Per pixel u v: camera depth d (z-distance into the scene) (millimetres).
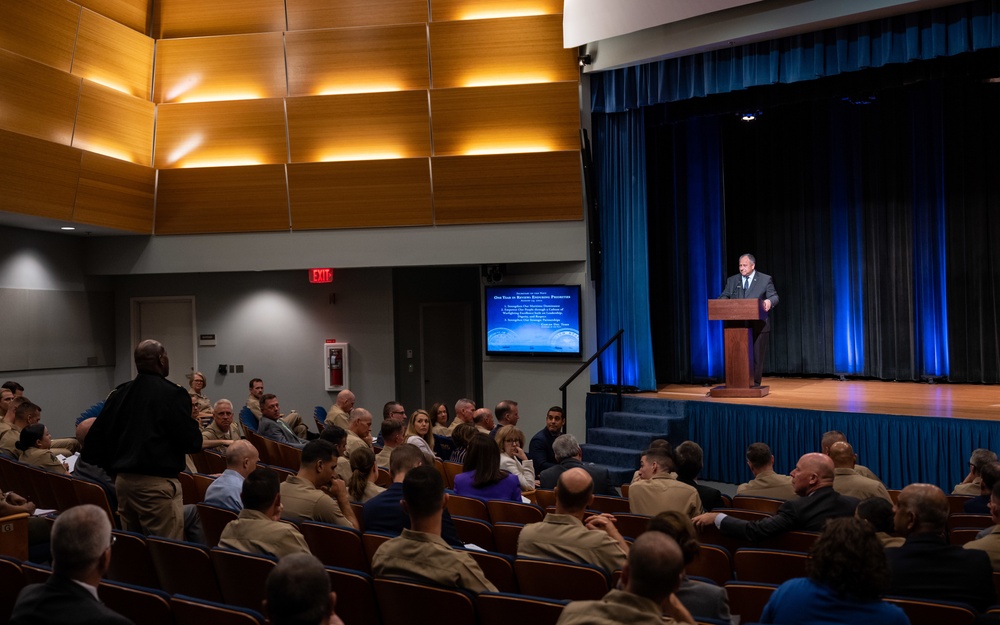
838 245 12742
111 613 2576
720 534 4875
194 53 12039
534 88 11344
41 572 3412
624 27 10445
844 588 2689
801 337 13055
